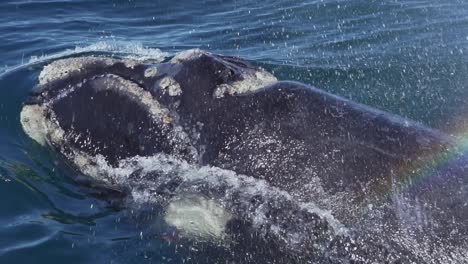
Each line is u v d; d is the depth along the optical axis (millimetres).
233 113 41688
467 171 36969
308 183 38469
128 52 68188
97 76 46281
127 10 83562
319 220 37562
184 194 41969
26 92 55031
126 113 44469
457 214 35000
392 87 59938
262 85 42875
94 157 45531
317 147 39062
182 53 45344
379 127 39250
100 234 42188
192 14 82375
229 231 39844
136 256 40219
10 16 80250
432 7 80812
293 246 37875
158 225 41812
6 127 51531
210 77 43188
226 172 40969
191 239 40312
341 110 40281
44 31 76312
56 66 48250
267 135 40344
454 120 53438
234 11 82938
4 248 41500
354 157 38156
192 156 42469
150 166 43531
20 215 44375
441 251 34344
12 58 68875
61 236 42219
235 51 71375
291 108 40719
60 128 46844
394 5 81625
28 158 48188
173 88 43750
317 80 61594
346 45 70875
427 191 36219
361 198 37062
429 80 61312
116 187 44625
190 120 42750
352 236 36531
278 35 75000
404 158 37719
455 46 69250
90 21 80062
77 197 45250
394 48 69375
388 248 35562
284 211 38688
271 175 39594
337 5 82250
